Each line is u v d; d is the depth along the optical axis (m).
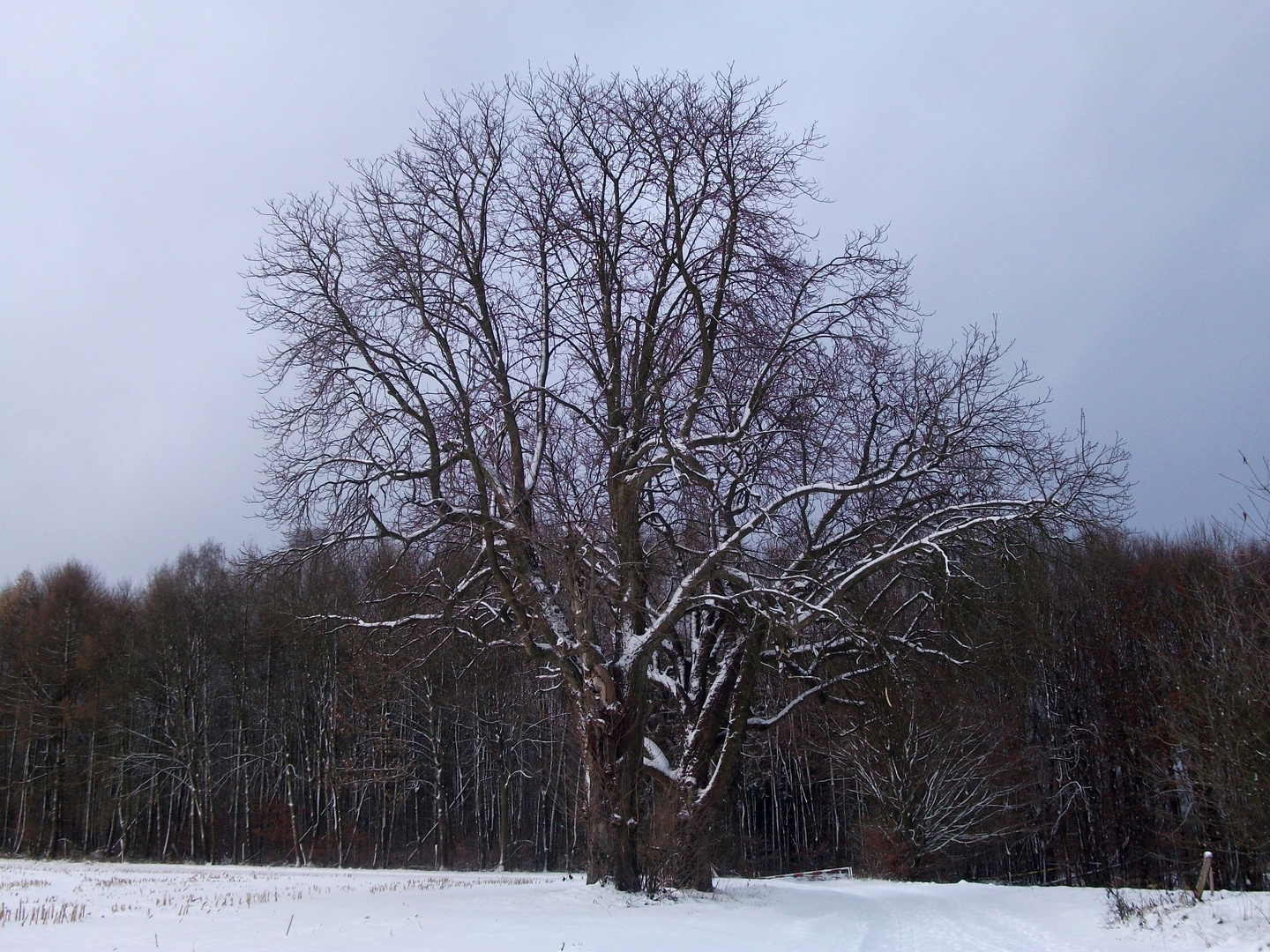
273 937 12.38
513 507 18.02
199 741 49.28
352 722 43.25
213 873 33.75
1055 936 15.32
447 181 19.95
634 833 18.45
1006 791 37.38
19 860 44.91
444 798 47.28
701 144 19.70
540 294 20.73
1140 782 35.41
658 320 20.58
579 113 20.00
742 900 19.02
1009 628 22.83
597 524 17.38
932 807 37.62
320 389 18.31
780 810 58.12
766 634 21.03
